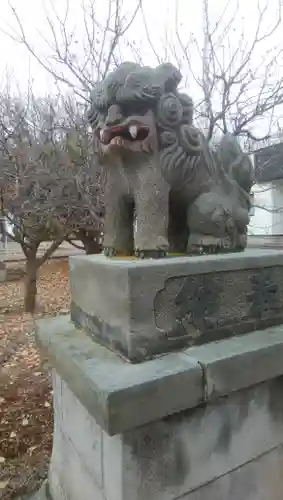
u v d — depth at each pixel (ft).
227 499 3.98
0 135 13.94
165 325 3.70
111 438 3.42
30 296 17.75
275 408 4.38
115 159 4.46
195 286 3.90
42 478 6.08
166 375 3.21
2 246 35.73
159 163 4.35
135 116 4.17
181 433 3.58
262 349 3.86
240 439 4.06
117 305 3.66
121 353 3.63
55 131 15.38
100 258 4.56
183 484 3.62
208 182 4.85
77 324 4.80
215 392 3.49
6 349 12.53
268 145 14.89
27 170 12.64
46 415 8.13
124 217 4.79
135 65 4.29
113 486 3.40
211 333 4.03
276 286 4.64
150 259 4.12
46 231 16.98
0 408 8.45
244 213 5.18
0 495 5.71
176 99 4.37
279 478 4.50
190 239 4.92
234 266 4.20
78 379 3.43
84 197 11.10
